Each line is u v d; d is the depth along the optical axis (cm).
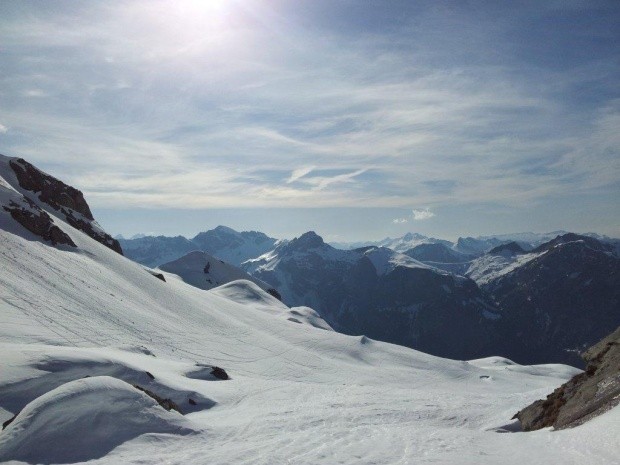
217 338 8581
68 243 9306
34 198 12019
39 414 1906
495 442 1852
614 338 2377
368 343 12556
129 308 7669
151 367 4278
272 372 7481
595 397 1984
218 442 1966
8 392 2833
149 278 10394
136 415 2044
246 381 4809
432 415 2811
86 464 1684
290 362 8575
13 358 3161
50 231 9056
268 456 1634
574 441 1606
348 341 12206
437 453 1661
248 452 1697
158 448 1867
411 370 10800
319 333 12619
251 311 13262
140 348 5409
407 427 2233
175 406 2773
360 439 1898
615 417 1645
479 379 10912
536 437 1827
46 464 1712
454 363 12375
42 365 3155
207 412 3247
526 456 1566
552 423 2136
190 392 3544
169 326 7975
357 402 3288
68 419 1914
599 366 2264
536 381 11788
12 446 1775
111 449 1825
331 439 1900
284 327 12412
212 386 4125
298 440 1880
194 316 9512
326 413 2747
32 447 1783
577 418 1941
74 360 3334
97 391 2077
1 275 6034
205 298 12394
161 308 8900
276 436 2077
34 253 7612
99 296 7375
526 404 2991
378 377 9269
